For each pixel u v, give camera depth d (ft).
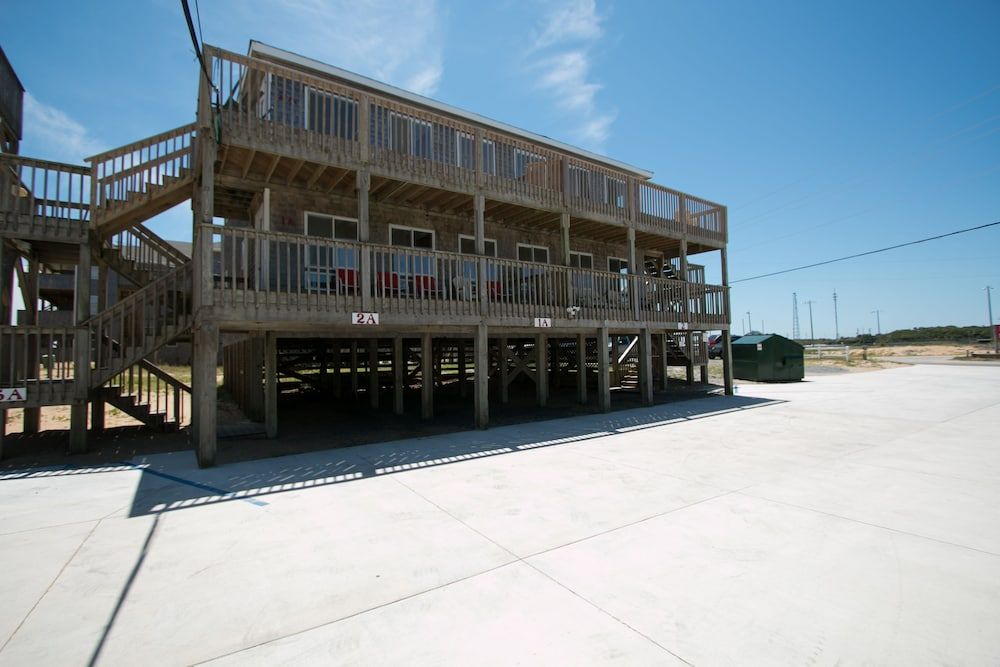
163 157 29.48
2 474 21.74
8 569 12.11
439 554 12.68
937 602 10.05
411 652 8.61
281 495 18.08
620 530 14.11
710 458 23.00
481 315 32.01
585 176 40.16
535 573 11.53
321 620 9.68
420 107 40.27
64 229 27.91
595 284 40.91
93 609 10.19
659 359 58.13
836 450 24.39
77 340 26.73
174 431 32.91
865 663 8.14
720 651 8.50
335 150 27.58
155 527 14.90
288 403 48.34
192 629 9.42
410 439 28.99
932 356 131.95
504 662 8.29
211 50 24.04
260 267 31.42
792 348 67.56
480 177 32.99
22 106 34.47
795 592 10.50
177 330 29.89
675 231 46.70
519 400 48.42
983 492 17.37
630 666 8.13
